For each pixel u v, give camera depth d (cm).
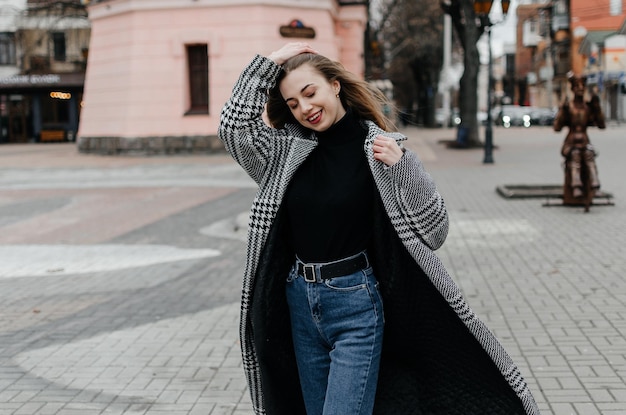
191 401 436
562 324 561
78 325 605
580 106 1159
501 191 1370
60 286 750
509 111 5219
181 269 818
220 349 532
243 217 1116
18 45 4584
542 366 472
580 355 490
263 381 293
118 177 1934
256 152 281
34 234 1088
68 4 3269
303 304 279
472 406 278
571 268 755
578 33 5891
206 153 2520
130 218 1227
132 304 670
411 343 282
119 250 944
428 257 265
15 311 656
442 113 5847
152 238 1030
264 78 286
